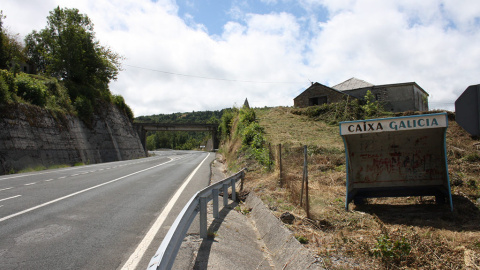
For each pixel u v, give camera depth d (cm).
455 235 506
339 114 2794
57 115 2800
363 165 822
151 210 769
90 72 4528
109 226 618
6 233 559
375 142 804
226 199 863
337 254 459
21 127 2184
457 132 1501
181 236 384
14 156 2012
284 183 1011
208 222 660
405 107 3403
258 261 512
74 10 4288
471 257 411
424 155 785
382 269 404
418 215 660
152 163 2798
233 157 2225
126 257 458
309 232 570
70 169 2020
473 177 862
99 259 448
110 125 4169
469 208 669
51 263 428
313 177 1077
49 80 3222
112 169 2023
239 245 562
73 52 4116
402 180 798
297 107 3716
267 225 659
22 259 439
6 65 3269
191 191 1084
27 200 861
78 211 736
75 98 3550
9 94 2214
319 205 761
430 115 671
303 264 431
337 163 1245
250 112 2955
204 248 502
